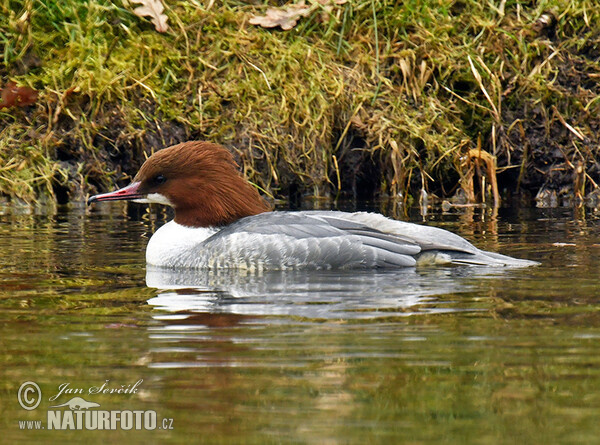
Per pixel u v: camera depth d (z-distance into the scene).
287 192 15.55
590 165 15.74
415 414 5.45
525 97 16.06
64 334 7.02
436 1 16.61
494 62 16.25
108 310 7.80
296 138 15.54
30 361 6.39
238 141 15.38
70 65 15.38
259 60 15.86
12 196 14.67
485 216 13.49
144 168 10.79
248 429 5.25
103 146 15.32
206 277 9.34
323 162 15.55
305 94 15.64
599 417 5.39
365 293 8.34
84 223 12.99
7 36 15.52
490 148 15.95
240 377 6.02
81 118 15.27
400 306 7.80
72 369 6.22
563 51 16.36
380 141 15.37
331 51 16.16
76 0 15.81
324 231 9.80
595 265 9.59
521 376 6.00
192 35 15.95
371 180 15.83
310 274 9.39
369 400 5.64
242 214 10.80
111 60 15.52
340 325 7.17
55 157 15.23
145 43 15.68
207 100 15.57
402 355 6.41
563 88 16.12
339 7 16.30
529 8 16.75
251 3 16.56
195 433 5.25
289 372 6.09
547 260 9.91
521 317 7.36
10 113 15.29
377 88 15.87
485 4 16.70
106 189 15.18
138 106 15.41
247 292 8.48
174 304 8.01
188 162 10.67
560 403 5.57
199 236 10.58
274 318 7.42
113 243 11.40
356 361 6.30
